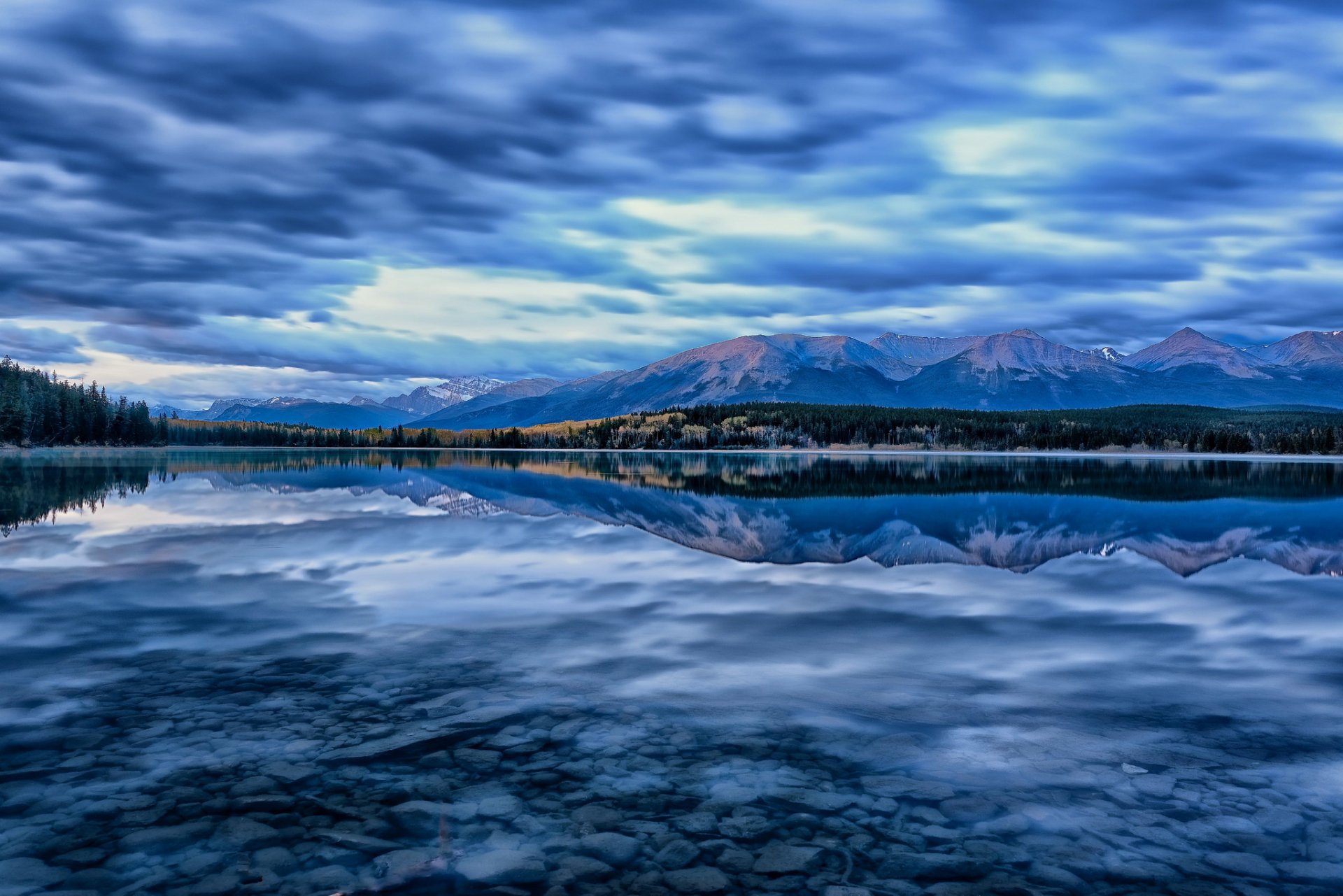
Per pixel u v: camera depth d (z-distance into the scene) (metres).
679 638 10.55
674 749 6.93
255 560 16.95
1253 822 5.65
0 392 142.88
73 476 52.25
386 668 9.22
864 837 5.50
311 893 4.83
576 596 13.25
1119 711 7.81
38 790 6.11
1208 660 9.50
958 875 5.03
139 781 6.27
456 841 5.44
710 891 4.88
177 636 10.63
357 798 6.02
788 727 7.41
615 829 5.61
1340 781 6.25
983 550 18.88
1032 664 9.34
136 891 4.85
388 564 16.53
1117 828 5.59
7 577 14.84
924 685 8.62
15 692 8.30
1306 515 26.91
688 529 22.86
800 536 21.31
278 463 83.75
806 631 10.88
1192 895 4.79
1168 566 16.47
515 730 7.34
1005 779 6.34
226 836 5.48
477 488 41.47
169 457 104.06
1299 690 8.38
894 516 26.83
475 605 12.52
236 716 7.67
